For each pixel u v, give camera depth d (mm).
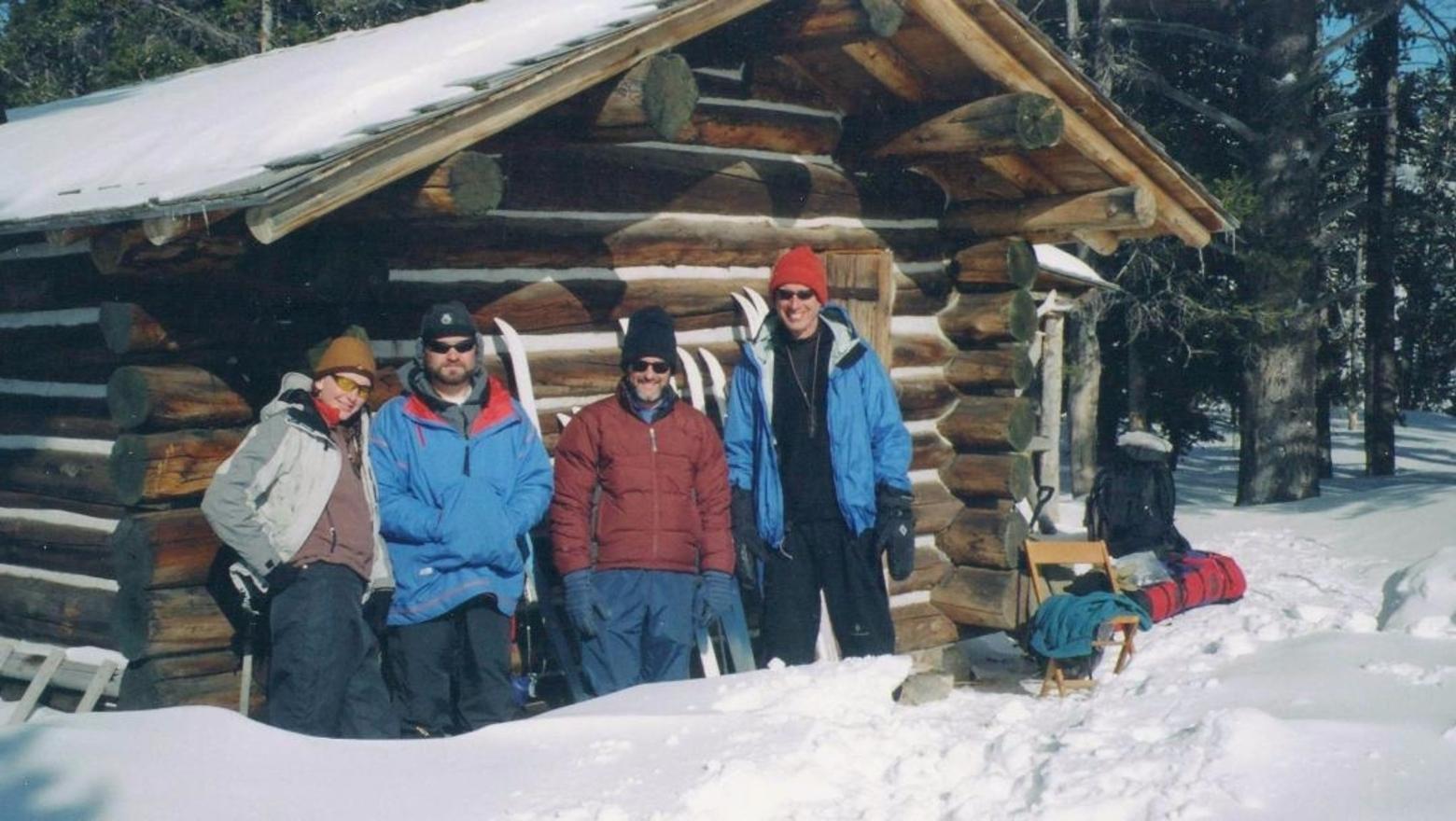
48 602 6832
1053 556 8242
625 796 4145
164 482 5758
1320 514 14805
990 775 4316
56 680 6617
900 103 8227
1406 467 28516
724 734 4660
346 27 23281
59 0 23703
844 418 6766
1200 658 6586
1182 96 19016
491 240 6758
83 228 5578
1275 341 18625
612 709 5184
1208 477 23875
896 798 4215
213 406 5879
